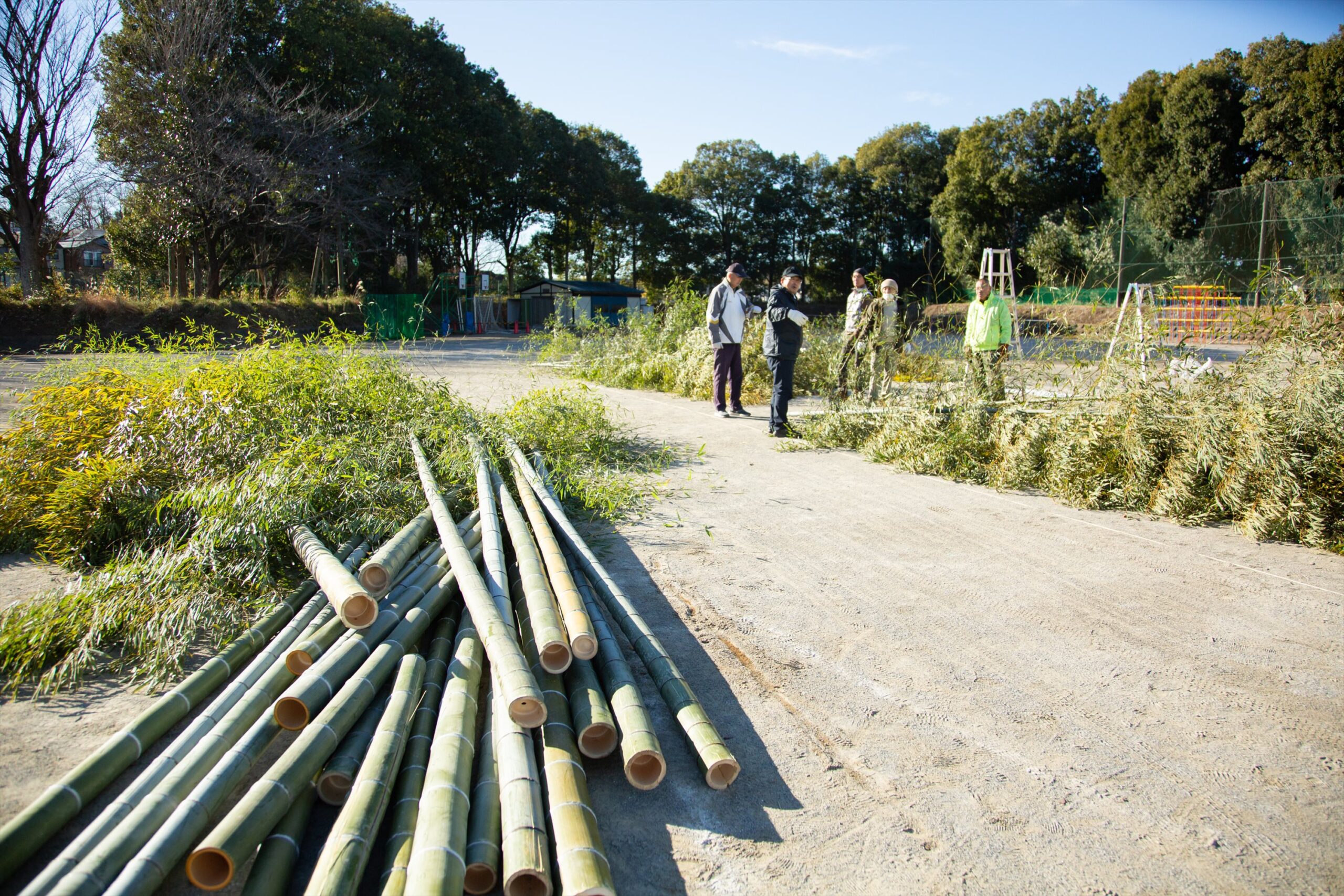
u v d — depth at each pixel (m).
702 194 60.31
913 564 4.70
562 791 2.34
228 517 4.07
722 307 9.59
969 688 3.26
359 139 32.06
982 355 7.55
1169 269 31.44
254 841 2.09
